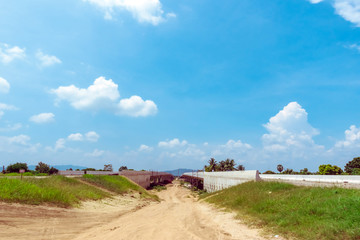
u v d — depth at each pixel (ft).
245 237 37.32
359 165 169.07
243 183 103.50
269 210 52.65
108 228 41.55
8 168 164.96
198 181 290.97
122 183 138.62
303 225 37.78
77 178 106.01
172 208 83.82
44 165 203.72
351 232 29.99
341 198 43.01
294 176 105.40
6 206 43.16
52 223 39.86
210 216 61.67
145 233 38.09
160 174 372.58
